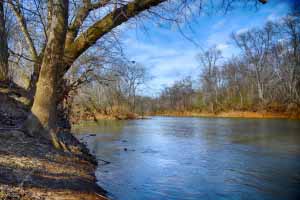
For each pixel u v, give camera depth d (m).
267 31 48.91
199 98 65.00
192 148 13.88
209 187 7.45
